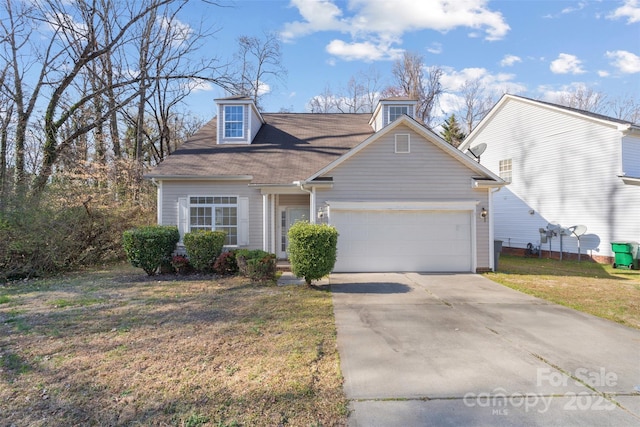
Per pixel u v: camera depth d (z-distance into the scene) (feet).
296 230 26.66
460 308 20.77
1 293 24.61
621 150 39.29
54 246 31.68
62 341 15.21
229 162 39.58
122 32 50.08
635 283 28.58
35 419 9.48
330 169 33.60
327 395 10.64
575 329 16.93
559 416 9.57
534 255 49.62
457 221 33.81
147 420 9.44
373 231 33.58
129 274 31.89
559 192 46.39
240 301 22.26
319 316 19.06
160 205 37.40
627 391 10.89
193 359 13.32
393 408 9.94
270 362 13.03
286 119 53.11
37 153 49.14
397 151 33.91
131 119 64.28
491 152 58.03
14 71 45.24
